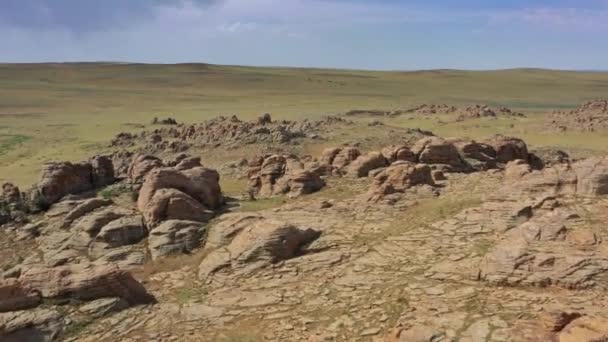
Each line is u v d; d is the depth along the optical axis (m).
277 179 40.03
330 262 24.69
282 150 59.53
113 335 20.88
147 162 38.97
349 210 30.95
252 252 25.52
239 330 20.31
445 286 21.00
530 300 19.05
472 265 21.98
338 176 40.16
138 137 73.81
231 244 26.89
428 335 17.38
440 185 34.25
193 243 28.48
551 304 18.55
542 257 20.55
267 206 33.84
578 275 19.62
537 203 25.70
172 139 70.62
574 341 15.33
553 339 16.45
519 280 20.27
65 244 29.86
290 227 26.28
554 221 23.22
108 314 22.25
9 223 34.28
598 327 15.34
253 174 42.66
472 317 18.42
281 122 77.00
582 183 26.62
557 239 22.00
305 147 61.22
